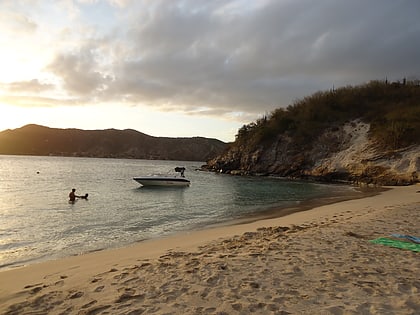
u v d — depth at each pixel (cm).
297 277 573
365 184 3912
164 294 506
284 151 5831
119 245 1047
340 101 6228
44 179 4272
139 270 634
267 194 2808
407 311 437
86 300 491
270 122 6588
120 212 1766
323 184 3947
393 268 623
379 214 1337
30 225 1380
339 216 1414
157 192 2942
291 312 437
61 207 1920
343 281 552
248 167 6250
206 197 2572
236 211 1844
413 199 2028
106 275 617
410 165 3697
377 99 6172
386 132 4428
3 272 695
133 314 438
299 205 2059
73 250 984
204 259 700
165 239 1086
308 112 6106
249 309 448
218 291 514
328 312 436
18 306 475
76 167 7950
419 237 910
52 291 538
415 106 5094
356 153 4603
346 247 782
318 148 5419
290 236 924
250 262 662
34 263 845
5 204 2019
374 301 470
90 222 1462
